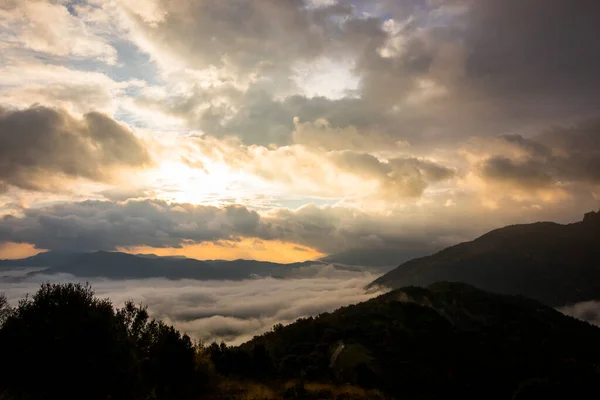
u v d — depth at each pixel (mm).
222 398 28828
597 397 36750
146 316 32062
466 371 43969
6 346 21391
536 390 37125
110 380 22531
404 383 38875
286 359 45625
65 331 22094
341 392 32594
